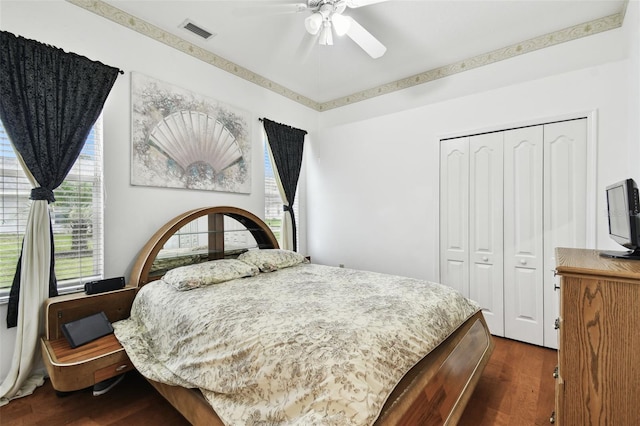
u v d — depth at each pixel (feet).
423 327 4.85
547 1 7.80
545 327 8.33
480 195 9.41
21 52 6.25
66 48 7.03
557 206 8.20
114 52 7.81
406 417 3.73
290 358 3.84
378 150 11.59
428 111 10.37
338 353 3.74
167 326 5.74
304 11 7.82
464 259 9.70
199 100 9.59
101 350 5.82
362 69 11.37
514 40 9.57
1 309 6.24
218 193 10.19
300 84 12.66
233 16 8.27
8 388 5.90
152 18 8.32
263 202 11.80
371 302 5.51
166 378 4.99
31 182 6.47
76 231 7.27
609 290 3.27
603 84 7.57
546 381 6.58
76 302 6.41
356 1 6.59
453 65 10.91
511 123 8.80
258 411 3.78
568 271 3.46
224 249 9.79
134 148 8.11
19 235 6.53
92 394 6.18
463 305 6.38
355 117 13.53
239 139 10.82
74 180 7.24
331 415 3.21
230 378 4.18
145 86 8.33
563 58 8.99
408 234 10.86
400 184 11.03
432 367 4.67
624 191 4.21
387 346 4.10
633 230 4.04
